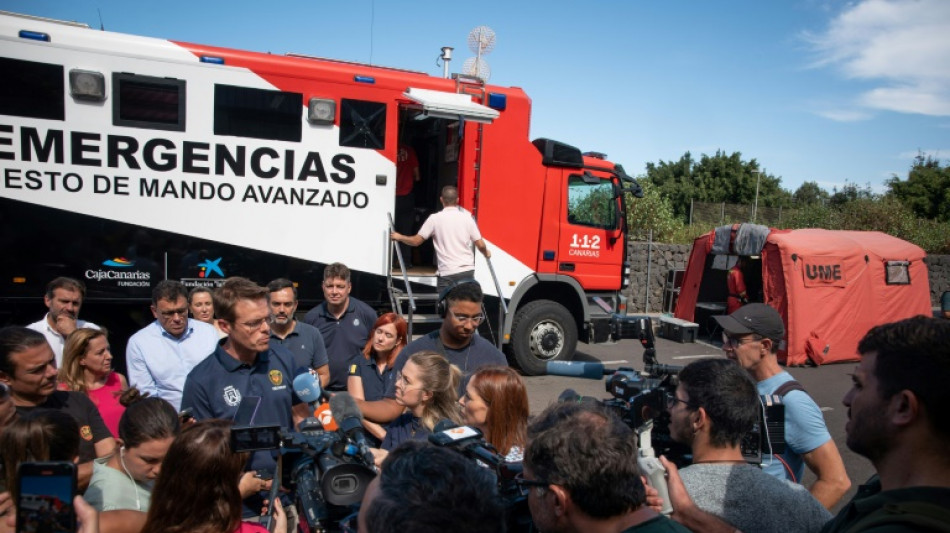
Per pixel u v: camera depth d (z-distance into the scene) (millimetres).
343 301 5133
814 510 2076
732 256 11664
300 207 6512
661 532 1527
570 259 8359
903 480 1452
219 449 1967
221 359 3240
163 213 6000
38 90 5539
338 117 6609
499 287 7645
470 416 2770
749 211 23906
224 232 6223
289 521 2195
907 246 11602
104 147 5766
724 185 39969
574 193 8336
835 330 10516
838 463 2607
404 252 8227
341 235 6691
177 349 4344
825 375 9867
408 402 3039
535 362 8375
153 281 5996
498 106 7613
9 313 5598
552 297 8727
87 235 5758
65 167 5656
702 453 2170
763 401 2631
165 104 5945
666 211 17828
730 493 2043
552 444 1594
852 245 10914
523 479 1676
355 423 2367
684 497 1957
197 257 6133
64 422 2445
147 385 4277
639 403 2287
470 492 1287
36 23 5586
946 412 1391
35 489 1577
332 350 5117
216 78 6109
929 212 31219
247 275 6328
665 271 14867
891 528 1289
